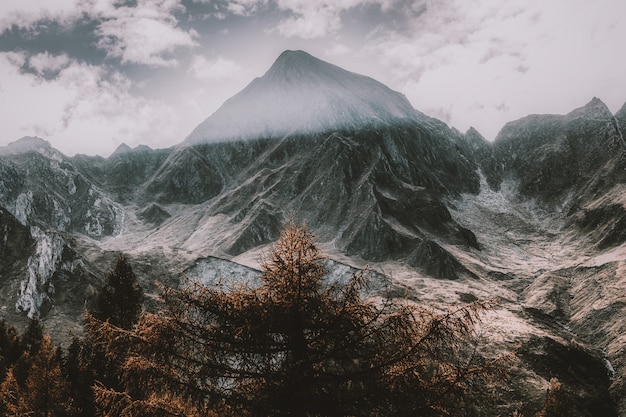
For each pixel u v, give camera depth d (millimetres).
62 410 27234
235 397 10383
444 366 11047
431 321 10938
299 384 10445
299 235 11367
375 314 11234
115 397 10406
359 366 11078
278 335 10852
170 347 10578
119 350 10641
